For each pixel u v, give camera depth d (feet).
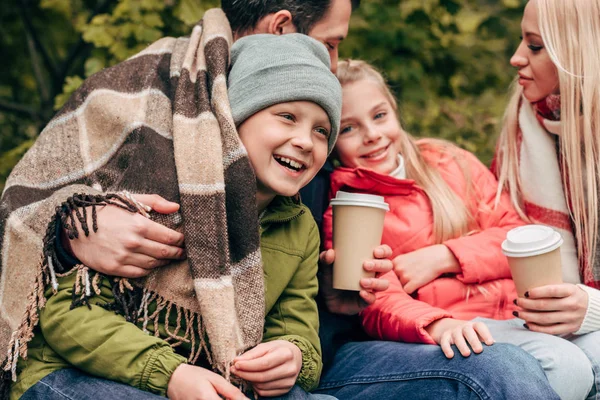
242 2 7.54
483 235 8.09
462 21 14.26
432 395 6.48
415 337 7.18
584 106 7.94
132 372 5.92
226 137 6.31
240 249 6.28
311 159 6.57
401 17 13.35
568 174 8.23
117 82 7.03
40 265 6.20
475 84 14.21
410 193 8.38
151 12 11.60
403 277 7.87
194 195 6.20
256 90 6.39
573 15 7.88
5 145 14.65
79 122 6.95
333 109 6.52
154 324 6.31
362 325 7.82
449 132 13.53
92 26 11.55
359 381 7.02
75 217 6.20
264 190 6.68
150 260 6.14
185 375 5.86
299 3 7.51
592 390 6.95
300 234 7.02
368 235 7.02
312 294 7.01
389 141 8.43
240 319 6.20
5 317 6.32
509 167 8.72
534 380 6.21
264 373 5.97
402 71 13.06
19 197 6.63
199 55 6.93
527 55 8.22
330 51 7.88
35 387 6.11
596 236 8.03
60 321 6.07
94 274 6.22
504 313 7.91
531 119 8.57
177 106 6.59
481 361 6.37
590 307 7.00
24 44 15.12
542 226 7.13
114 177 6.64
